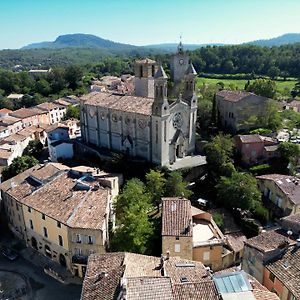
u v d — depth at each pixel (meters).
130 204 64.81
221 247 59.09
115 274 40.59
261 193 76.19
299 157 87.88
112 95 104.38
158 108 84.50
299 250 48.19
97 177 76.25
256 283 42.16
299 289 42.88
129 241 58.56
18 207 70.81
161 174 79.38
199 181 86.31
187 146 97.38
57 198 67.12
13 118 153.75
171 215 58.84
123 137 96.56
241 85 180.38
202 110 114.31
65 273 63.28
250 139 90.81
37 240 68.94
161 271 43.56
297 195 70.50
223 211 73.94
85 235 59.66
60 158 106.19
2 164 106.19
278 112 114.44
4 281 61.94
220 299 36.94
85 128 109.75
